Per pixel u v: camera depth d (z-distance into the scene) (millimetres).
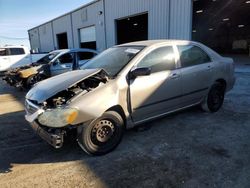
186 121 4770
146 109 3965
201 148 3652
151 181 2891
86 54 9531
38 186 2885
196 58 4770
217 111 5320
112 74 3760
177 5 12234
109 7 17750
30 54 15539
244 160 3275
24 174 3152
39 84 3953
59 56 9062
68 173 3131
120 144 3867
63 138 3217
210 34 32969
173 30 12664
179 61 4418
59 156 3590
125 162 3338
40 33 34406
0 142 4188
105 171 3141
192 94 4664
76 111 3162
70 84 3416
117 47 4707
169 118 4941
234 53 26766
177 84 4316
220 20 29984
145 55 3990
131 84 3717
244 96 6629
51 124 3146
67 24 25109
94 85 3568
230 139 3930
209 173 3002
